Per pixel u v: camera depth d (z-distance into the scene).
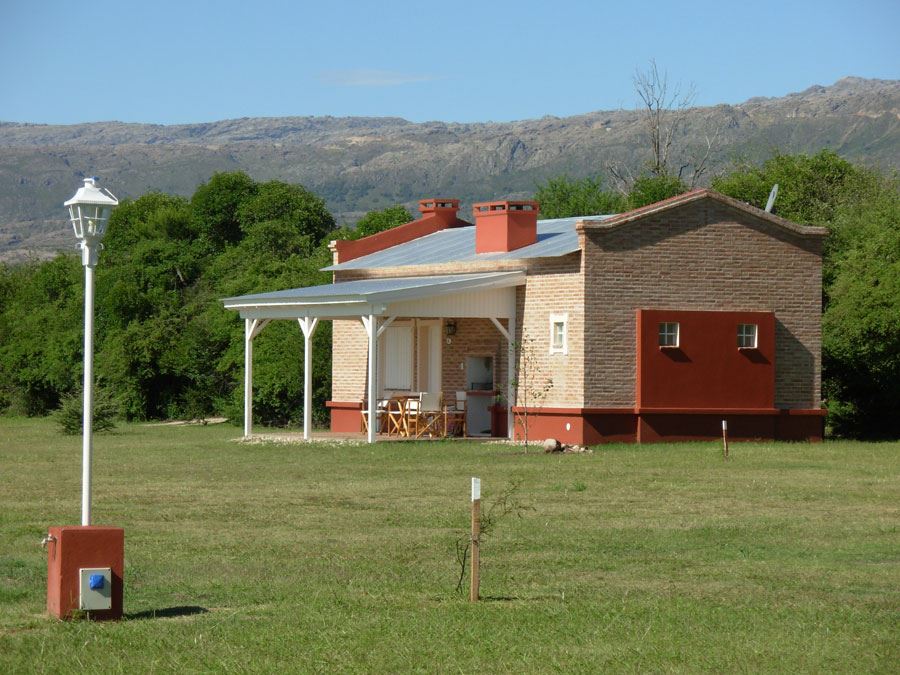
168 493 28.42
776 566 19.36
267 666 13.36
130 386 65.62
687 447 40.53
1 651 13.87
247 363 46.00
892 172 77.94
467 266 45.75
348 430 50.66
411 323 48.06
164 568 19.00
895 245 49.94
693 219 42.44
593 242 41.12
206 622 15.34
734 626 15.23
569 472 32.69
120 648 14.02
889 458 36.78
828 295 52.50
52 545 15.60
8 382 75.12
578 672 13.12
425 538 21.88
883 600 16.78
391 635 14.71
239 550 20.61
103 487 29.81
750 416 43.16
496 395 44.88
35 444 45.94
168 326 66.69
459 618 15.61
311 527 23.17
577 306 41.16
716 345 42.62
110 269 76.12
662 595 17.16
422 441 42.56
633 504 26.34
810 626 15.20
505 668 13.30
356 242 53.75
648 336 41.69
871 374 50.66
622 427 41.41
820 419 44.44
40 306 79.81
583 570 19.05
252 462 36.25
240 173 94.31
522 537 21.95
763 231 43.53
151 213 89.81
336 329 51.53
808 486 29.50
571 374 41.31
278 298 44.31
